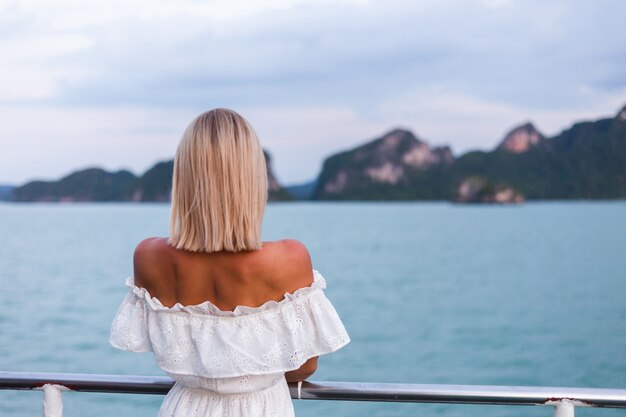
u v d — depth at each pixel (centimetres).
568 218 9406
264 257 128
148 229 6353
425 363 1725
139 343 134
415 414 1025
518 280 3353
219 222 125
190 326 129
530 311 2527
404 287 3100
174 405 135
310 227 7375
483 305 2648
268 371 127
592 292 2978
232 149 124
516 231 6925
